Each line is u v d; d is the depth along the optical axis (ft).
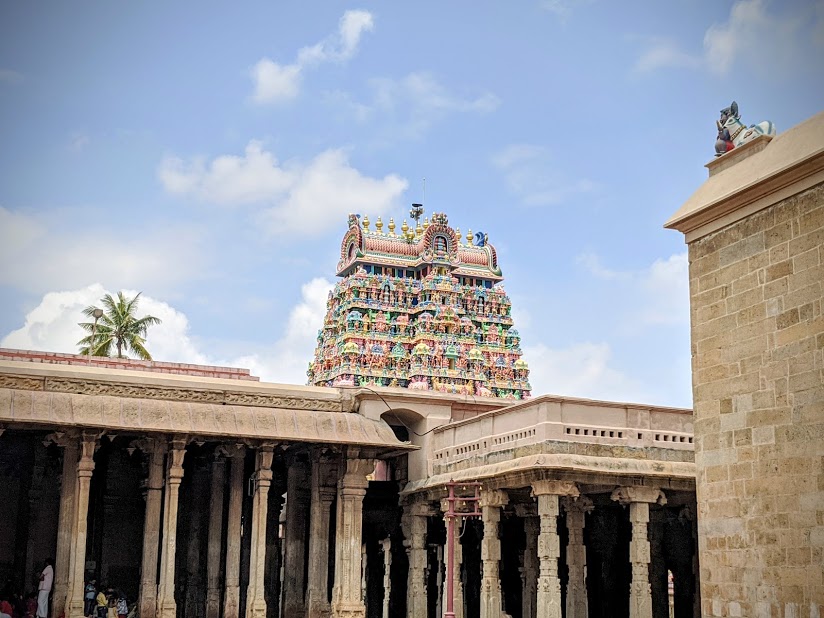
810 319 85.61
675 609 166.40
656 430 135.74
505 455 138.62
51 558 157.79
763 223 91.45
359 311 289.53
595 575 168.86
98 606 145.79
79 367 149.69
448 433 157.07
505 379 294.87
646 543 130.62
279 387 157.48
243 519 177.06
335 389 161.68
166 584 140.87
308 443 152.87
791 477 86.12
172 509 142.82
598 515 169.89
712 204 95.66
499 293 304.09
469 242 316.40
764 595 87.76
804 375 85.71
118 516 165.99
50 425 136.36
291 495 165.89
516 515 162.20
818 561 82.74
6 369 140.67
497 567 138.72
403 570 196.65
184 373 180.75
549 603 124.67
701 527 95.81
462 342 287.48
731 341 94.02
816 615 82.43
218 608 155.02
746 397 91.66
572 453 130.11
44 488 159.33
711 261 97.35
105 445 166.81
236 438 147.43
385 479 211.41
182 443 144.15
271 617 175.11
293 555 164.25
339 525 153.38
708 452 95.66
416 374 279.49
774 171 88.94
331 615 152.25
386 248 298.97
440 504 159.02
